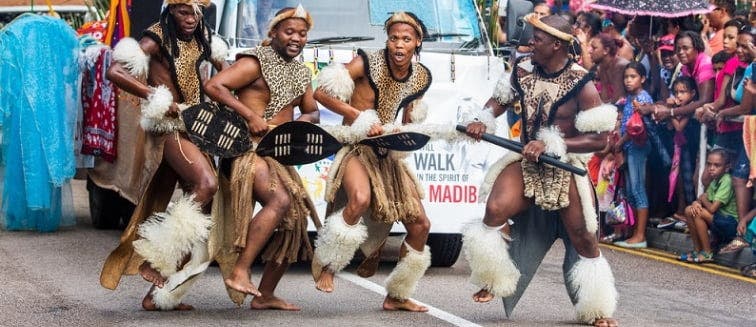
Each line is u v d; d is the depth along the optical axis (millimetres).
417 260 8148
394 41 7918
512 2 10227
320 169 9945
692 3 12844
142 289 9102
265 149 7797
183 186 8164
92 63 12320
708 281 10305
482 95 10148
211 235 7816
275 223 7719
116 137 11883
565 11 14312
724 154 11281
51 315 8000
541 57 7664
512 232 7969
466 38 10570
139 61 7703
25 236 12273
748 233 10758
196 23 7922
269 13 10414
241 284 7621
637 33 13328
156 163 7867
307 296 8883
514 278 7785
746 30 11227
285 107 8031
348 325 7734
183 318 7938
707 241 11398
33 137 12273
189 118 7719
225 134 7773
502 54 11203
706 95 11828
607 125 7523
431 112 10039
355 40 10305
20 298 8617
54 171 12297
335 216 7812
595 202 7797
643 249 12406
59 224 12812
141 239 7758
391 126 7887
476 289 9383
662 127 12414
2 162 12969
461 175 10102
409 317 8094
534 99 7719
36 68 12273
